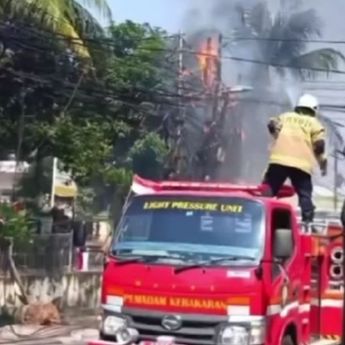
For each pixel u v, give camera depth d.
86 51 18.95
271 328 7.96
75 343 13.35
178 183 8.86
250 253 7.94
